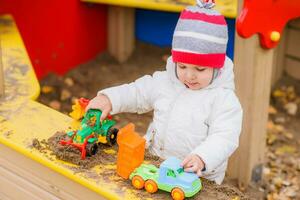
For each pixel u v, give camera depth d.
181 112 1.92
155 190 1.73
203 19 1.78
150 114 3.76
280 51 4.07
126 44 4.41
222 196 1.75
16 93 2.46
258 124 2.79
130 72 4.27
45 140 2.04
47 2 3.94
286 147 3.48
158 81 2.01
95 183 1.80
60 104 3.81
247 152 2.81
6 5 3.68
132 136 1.80
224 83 1.90
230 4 3.49
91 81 4.12
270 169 3.24
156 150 2.01
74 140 1.92
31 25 3.88
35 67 3.97
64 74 4.18
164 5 3.73
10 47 3.08
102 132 1.95
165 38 4.45
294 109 3.87
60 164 1.89
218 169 1.94
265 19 2.45
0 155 2.20
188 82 1.87
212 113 1.88
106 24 4.41
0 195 2.29
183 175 1.69
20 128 2.14
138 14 4.47
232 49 4.01
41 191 2.07
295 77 4.14
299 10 2.54
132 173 1.78
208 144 1.77
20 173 2.14
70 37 4.18
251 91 2.67
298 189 3.07
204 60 1.79
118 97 1.99
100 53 4.44
